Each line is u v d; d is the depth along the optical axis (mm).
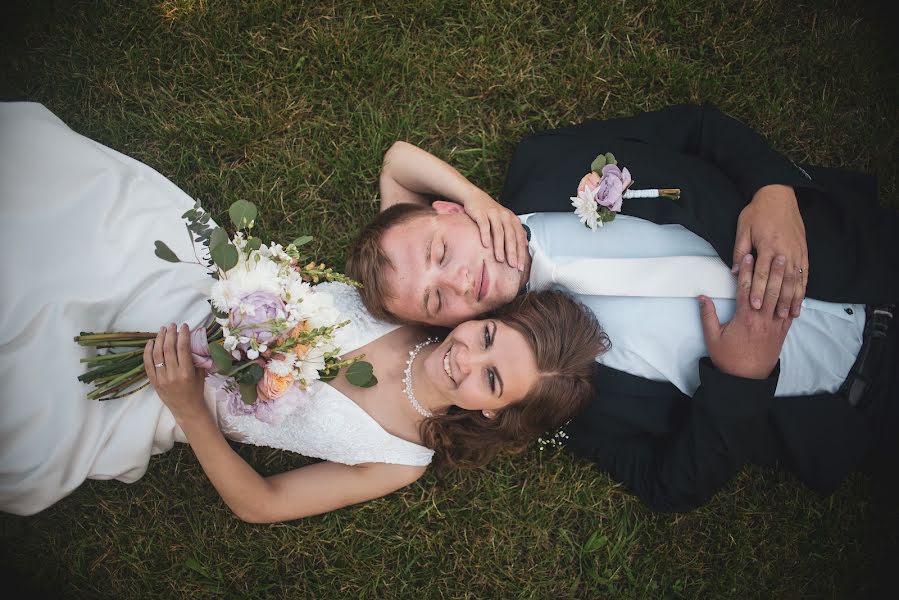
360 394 2326
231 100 2914
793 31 2990
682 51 3006
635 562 2871
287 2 2912
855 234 2330
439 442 2428
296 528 2805
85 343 2139
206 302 2461
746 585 2842
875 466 2549
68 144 2295
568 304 2307
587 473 2889
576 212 2314
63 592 2717
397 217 2359
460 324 2287
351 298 2463
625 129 2596
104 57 2863
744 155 2445
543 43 2998
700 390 2307
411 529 2842
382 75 2945
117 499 2764
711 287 2312
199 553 2779
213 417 2367
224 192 2893
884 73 2971
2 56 2811
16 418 2139
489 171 2988
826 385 2375
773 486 2867
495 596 2840
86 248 2242
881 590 2816
